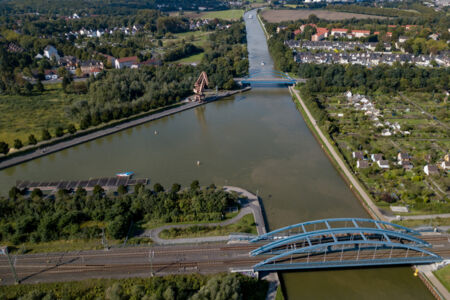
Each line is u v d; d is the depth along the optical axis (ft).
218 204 508.94
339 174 637.71
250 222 496.64
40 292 371.97
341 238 460.96
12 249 443.32
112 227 455.63
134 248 441.68
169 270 403.75
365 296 396.98
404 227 446.19
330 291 402.52
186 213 509.35
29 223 470.80
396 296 397.60
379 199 543.80
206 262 415.64
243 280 388.98
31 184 597.93
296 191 586.86
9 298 375.86
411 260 414.41
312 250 435.53
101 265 413.80
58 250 440.45
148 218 504.84
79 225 480.64
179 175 633.61
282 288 401.08
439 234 467.11
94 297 377.71
